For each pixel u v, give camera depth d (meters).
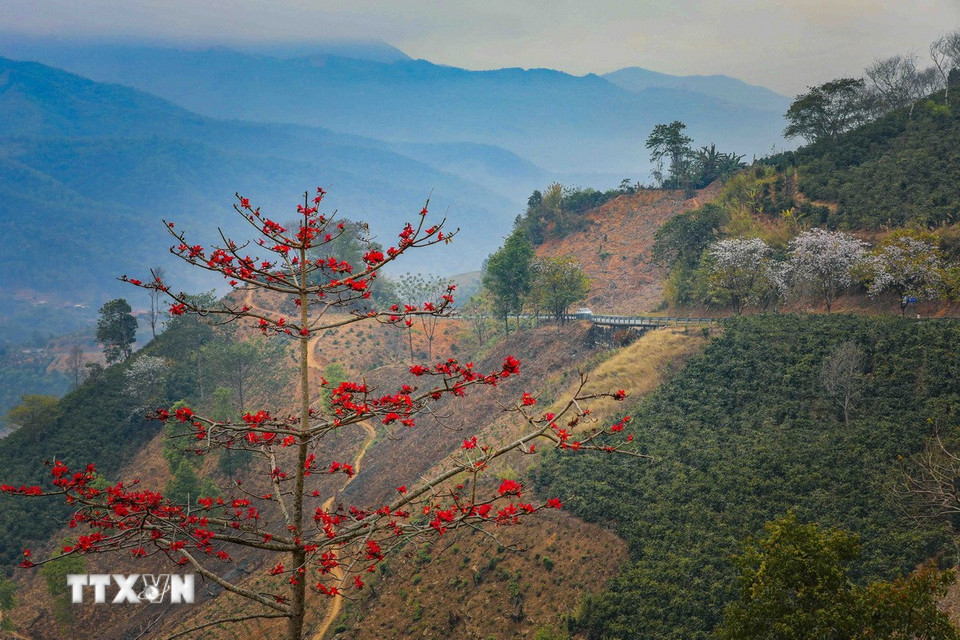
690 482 52.19
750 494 48.81
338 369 104.44
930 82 123.00
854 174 97.56
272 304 137.50
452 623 49.28
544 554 51.56
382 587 55.28
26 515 88.81
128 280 13.94
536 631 46.06
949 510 38.84
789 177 108.94
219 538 13.52
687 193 147.38
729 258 81.62
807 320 67.38
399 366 115.38
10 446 103.50
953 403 49.81
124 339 130.75
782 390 58.56
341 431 97.50
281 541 13.91
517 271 102.38
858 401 54.19
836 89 119.94
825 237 77.44
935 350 54.84
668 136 153.75
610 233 144.88
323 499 80.44
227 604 66.50
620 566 47.59
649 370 70.75
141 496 13.02
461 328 127.75
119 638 68.00
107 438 103.69
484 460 14.18
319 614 56.34
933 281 68.44
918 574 38.78
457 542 55.72
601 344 86.94
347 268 15.44
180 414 14.03
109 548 13.13
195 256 14.54
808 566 26.62
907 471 45.50
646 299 115.94
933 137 96.75
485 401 86.56
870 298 75.44
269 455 15.52
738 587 41.16
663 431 59.34
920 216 79.88
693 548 46.25
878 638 25.19
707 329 74.38
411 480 75.69
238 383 108.94
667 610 42.56
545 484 58.94
